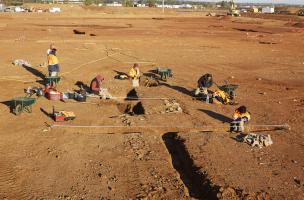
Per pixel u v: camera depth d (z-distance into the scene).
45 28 47.19
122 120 13.91
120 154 11.34
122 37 38.91
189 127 13.41
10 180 9.76
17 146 11.68
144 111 15.02
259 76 22.88
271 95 18.44
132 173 10.30
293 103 17.23
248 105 16.48
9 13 80.12
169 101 16.36
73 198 9.09
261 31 53.78
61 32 42.78
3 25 50.09
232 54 30.78
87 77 20.38
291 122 14.55
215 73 23.03
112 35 40.69
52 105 15.41
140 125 13.38
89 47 31.16
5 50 28.23
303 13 117.62
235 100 17.17
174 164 11.23
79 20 66.00
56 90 16.97
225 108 15.81
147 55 28.38
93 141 12.17
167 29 51.53
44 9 103.56
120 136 12.59
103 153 11.38
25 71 21.27
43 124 13.43
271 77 22.75
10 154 11.14
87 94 16.77
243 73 23.53
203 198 9.54
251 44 37.66
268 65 26.55
